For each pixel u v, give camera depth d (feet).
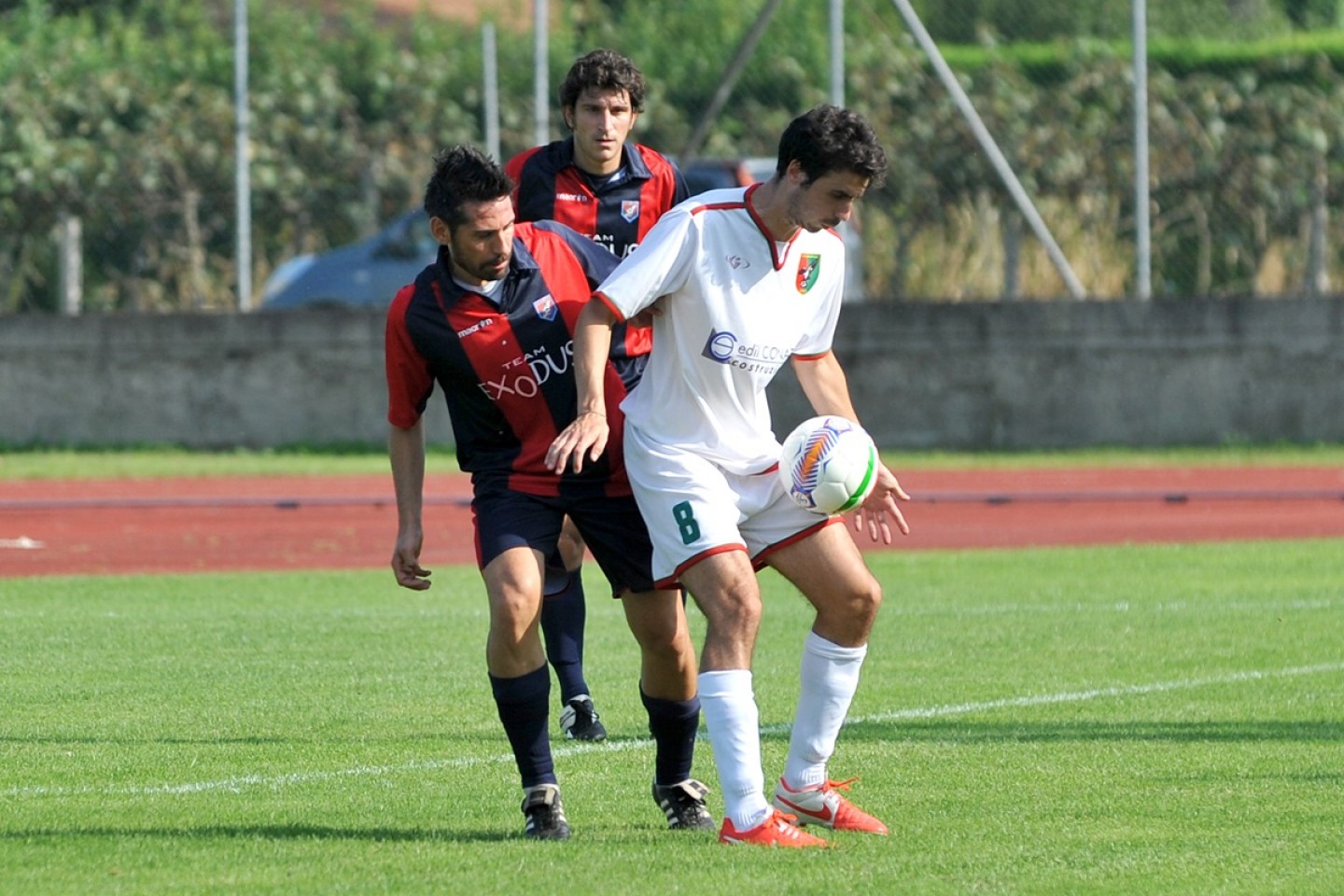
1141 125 222.69
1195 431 228.22
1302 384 227.40
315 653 100.27
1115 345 227.81
